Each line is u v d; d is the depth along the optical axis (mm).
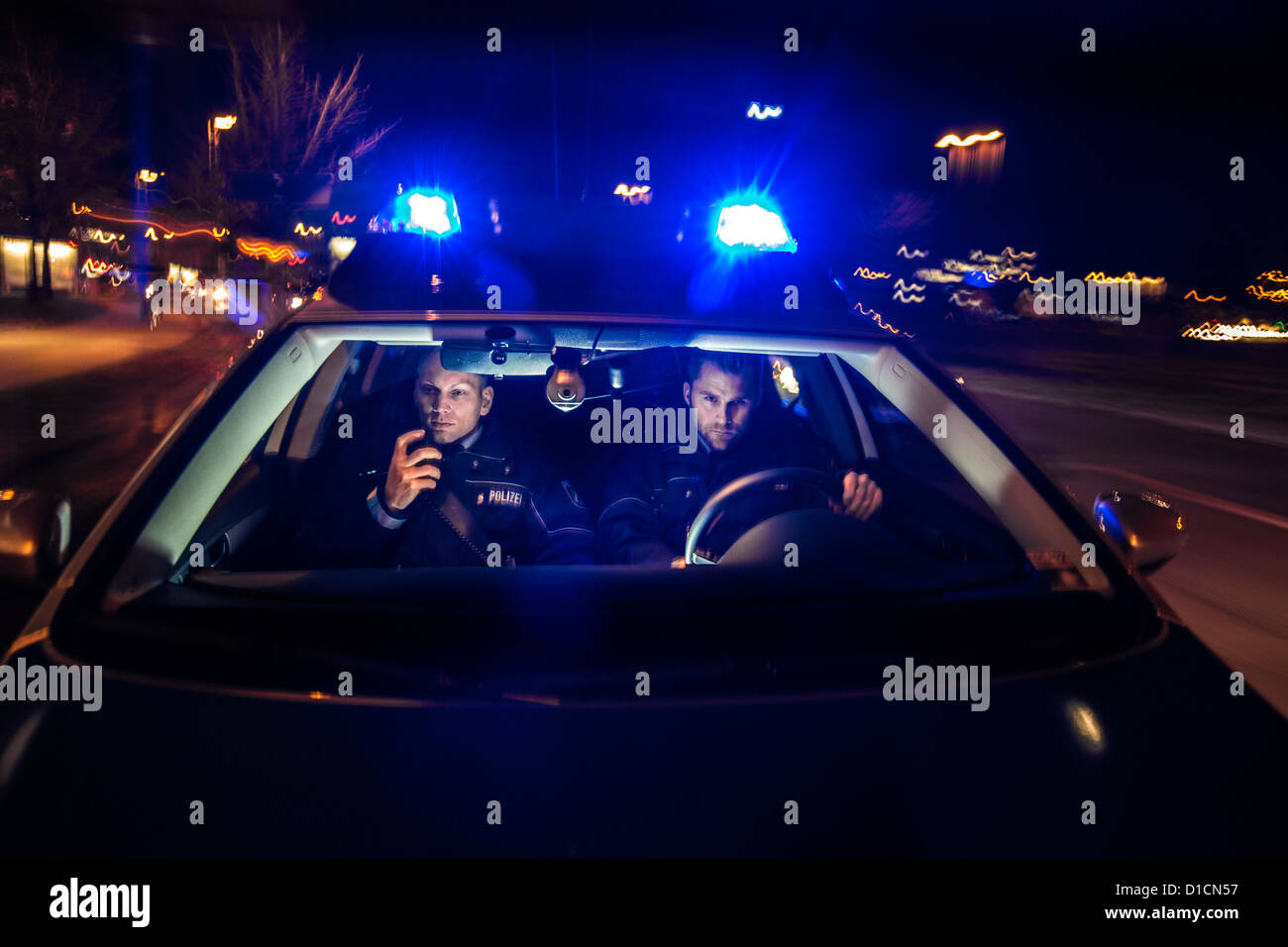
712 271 2420
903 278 48000
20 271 36312
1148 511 1919
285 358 2012
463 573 1597
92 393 12672
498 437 2402
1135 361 25094
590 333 2215
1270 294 42062
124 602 1500
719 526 2178
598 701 1370
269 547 2426
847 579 1618
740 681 1414
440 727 1324
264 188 26953
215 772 1263
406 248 2479
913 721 1369
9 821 1208
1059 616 1571
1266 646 4477
